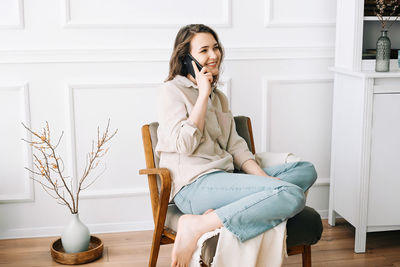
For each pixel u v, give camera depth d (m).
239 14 2.87
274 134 3.02
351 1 2.67
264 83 2.94
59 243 2.69
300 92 3.00
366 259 2.58
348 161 2.76
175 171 2.15
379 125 2.59
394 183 2.66
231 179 2.04
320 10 2.95
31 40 2.72
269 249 1.90
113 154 2.88
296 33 2.95
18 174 2.82
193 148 2.08
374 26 2.94
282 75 2.97
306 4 2.93
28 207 2.85
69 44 2.75
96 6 2.75
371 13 2.74
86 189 2.88
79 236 2.54
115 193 2.90
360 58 2.66
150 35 2.82
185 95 2.19
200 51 2.23
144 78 2.84
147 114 2.88
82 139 2.84
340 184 2.87
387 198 2.67
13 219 2.85
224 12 2.86
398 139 2.62
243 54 2.90
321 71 3.00
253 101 2.97
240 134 2.47
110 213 2.93
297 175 2.12
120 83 2.81
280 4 2.91
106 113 2.84
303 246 2.08
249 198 1.89
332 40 2.98
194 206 2.08
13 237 2.85
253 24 2.90
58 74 2.77
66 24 2.72
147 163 2.23
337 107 2.87
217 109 2.34
